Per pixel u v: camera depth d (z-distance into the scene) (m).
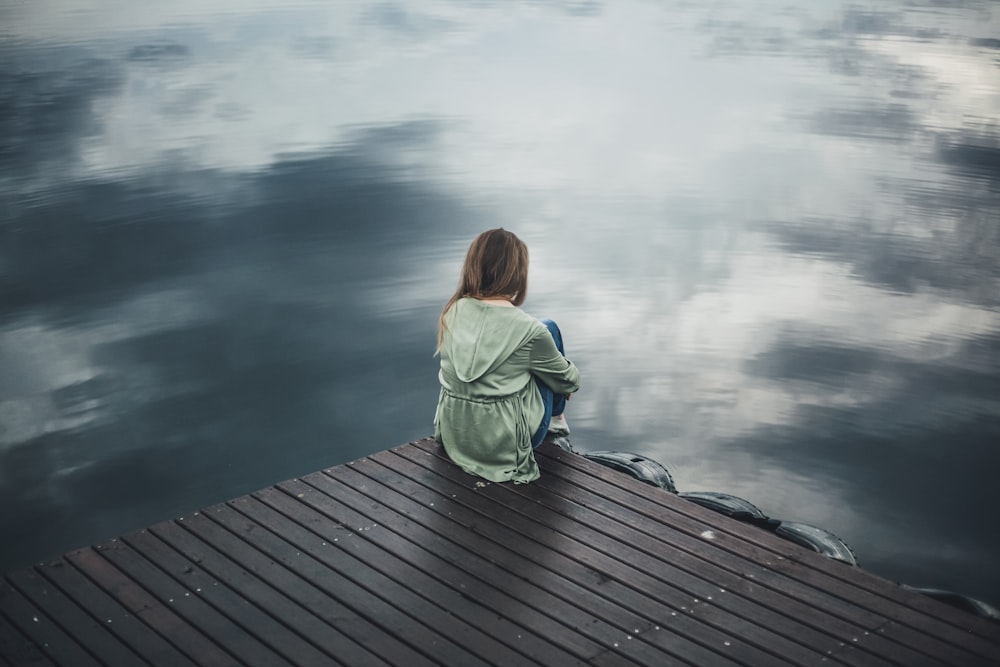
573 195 19.42
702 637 3.50
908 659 3.37
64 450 9.66
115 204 17.56
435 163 21.30
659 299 14.24
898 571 8.12
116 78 28.67
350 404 10.81
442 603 3.71
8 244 15.39
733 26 42.28
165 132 22.95
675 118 26.44
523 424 4.61
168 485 9.15
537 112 26.88
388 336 12.43
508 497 4.52
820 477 9.65
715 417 10.85
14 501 8.80
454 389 4.66
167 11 42.38
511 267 4.56
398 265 14.95
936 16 43.81
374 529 4.25
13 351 11.78
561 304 14.05
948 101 27.66
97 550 4.09
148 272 14.42
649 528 4.25
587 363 12.24
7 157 20.39
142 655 3.41
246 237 16.06
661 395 11.40
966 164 21.38
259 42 35.94
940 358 12.30
